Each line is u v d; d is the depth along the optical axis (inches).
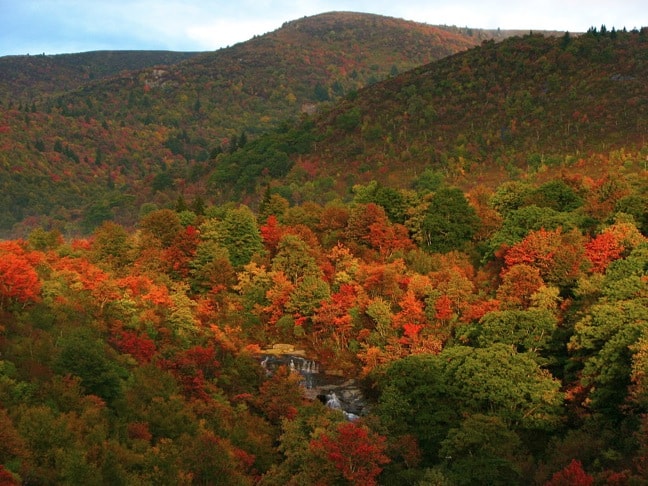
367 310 2881.4
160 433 2007.9
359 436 1780.3
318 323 3110.2
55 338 2333.9
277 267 3442.4
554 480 1507.1
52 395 1905.8
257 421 2279.8
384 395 2197.3
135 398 2108.8
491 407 2091.5
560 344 2335.1
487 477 1713.8
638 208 3223.4
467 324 2664.9
